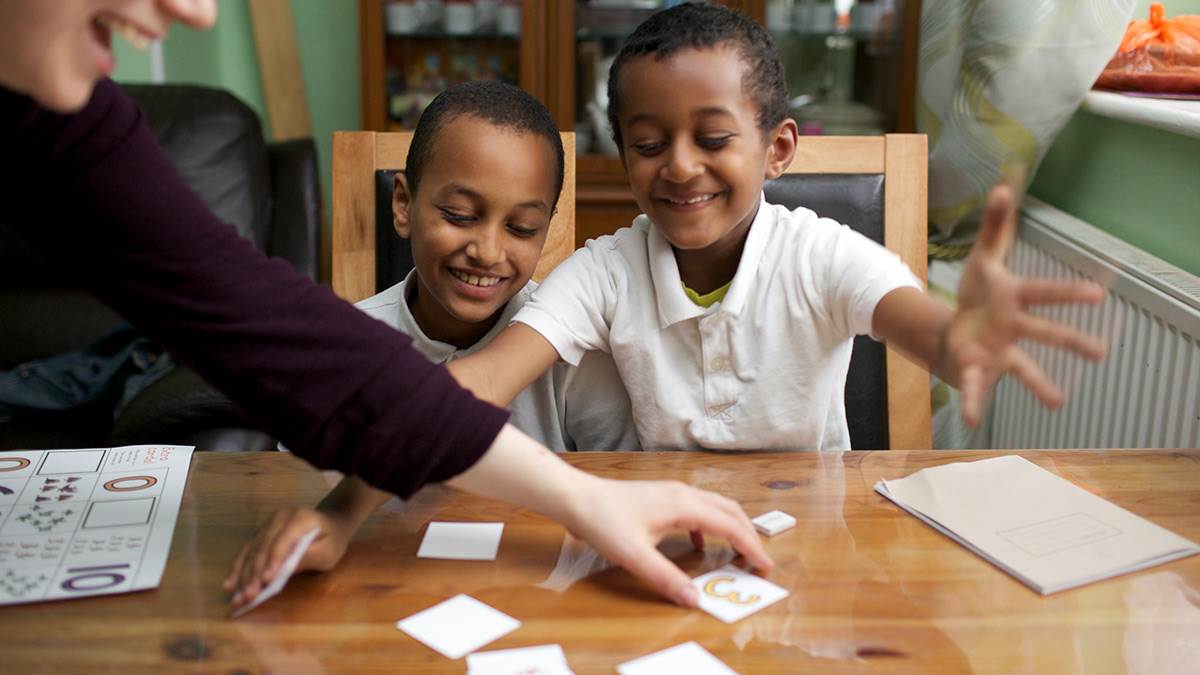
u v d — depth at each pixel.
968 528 0.91
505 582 0.84
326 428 0.80
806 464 1.07
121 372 2.10
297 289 0.81
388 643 0.75
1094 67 1.92
